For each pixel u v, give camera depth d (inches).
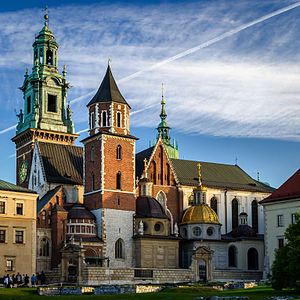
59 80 6043.3
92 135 4697.3
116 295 2741.1
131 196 4665.4
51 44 6151.6
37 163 5128.0
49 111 5930.1
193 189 5073.8
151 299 2568.9
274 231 4254.4
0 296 2706.7
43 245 4397.1
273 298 2514.8
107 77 4896.7
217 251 4901.6
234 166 5964.6
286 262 2913.4
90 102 4835.1
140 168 5029.5
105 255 4429.1
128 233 4579.2
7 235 3848.4
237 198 5531.5
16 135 5816.9
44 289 3011.8
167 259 4618.6
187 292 3016.7
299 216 3004.4
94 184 4633.4
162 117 7770.7
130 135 4788.4
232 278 4630.9
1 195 3868.1
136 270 4116.6
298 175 4340.6
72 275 4008.4
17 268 3855.8
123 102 4795.8
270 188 5851.4
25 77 6102.4
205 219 4879.4
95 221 4520.2
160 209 4744.1
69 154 5280.5
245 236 5128.0
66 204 4722.0
